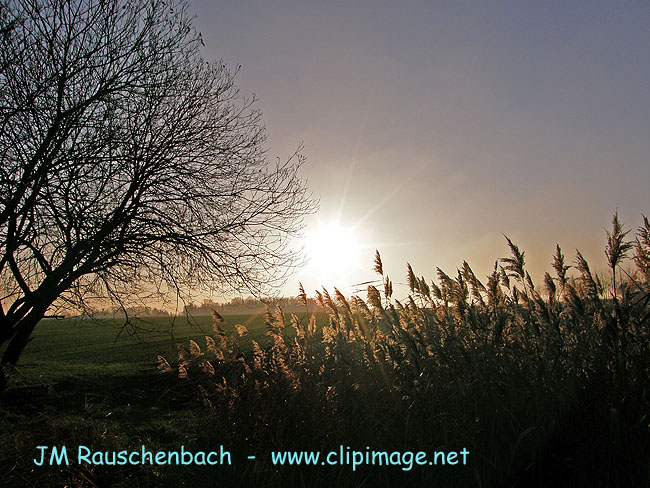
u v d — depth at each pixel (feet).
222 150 31.37
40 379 35.86
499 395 13.47
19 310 28.84
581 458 11.32
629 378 13.17
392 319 19.93
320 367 17.72
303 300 21.70
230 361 19.97
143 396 30.09
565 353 14.79
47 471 14.05
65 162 26.30
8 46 25.09
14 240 25.57
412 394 14.53
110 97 28.14
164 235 29.96
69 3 27.14
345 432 14.37
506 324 16.49
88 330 110.93
